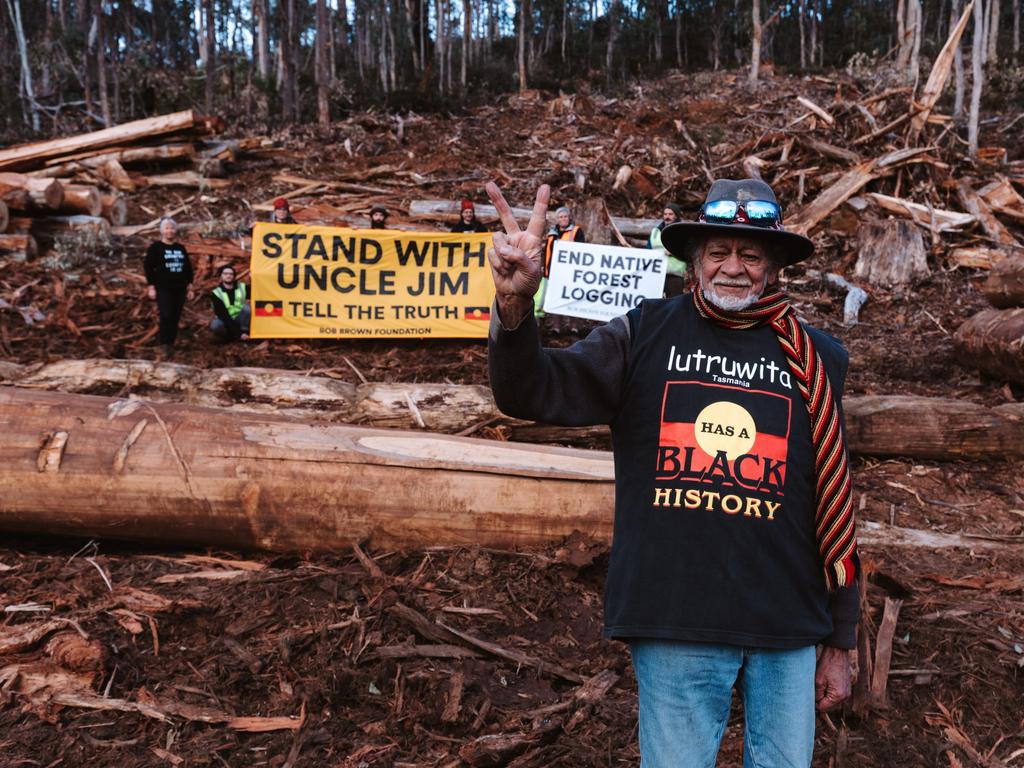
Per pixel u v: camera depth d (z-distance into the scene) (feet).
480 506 14.26
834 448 6.36
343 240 29.99
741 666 6.39
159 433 14.40
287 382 21.17
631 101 78.23
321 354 29.43
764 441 6.31
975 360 26.58
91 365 21.22
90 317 31.27
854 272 37.65
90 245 37.45
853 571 6.33
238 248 38.32
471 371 27.76
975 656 12.49
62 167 47.75
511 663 11.89
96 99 100.32
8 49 124.36
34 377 20.90
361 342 30.68
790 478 6.31
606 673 11.65
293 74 77.36
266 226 29.94
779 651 6.23
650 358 6.60
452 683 11.15
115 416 14.66
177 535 14.47
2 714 10.39
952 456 20.85
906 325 33.12
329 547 14.43
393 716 10.78
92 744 10.02
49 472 14.03
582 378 6.51
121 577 13.74
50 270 35.27
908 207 41.55
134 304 32.68
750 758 6.41
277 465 14.24
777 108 66.74
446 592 13.37
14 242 35.91
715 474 6.26
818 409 6.38
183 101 89.45
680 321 6.70
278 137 60.44
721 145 54.03
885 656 12.07
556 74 135.23
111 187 47.70
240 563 14.37
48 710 10.43
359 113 71.26
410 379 26.99
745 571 6.17
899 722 11.16
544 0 171.83
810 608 6.33
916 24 81.46
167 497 14.12
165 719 10.45
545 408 6.34
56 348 28.07
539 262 5.91
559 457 14.87
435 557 14.25
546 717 10.78
